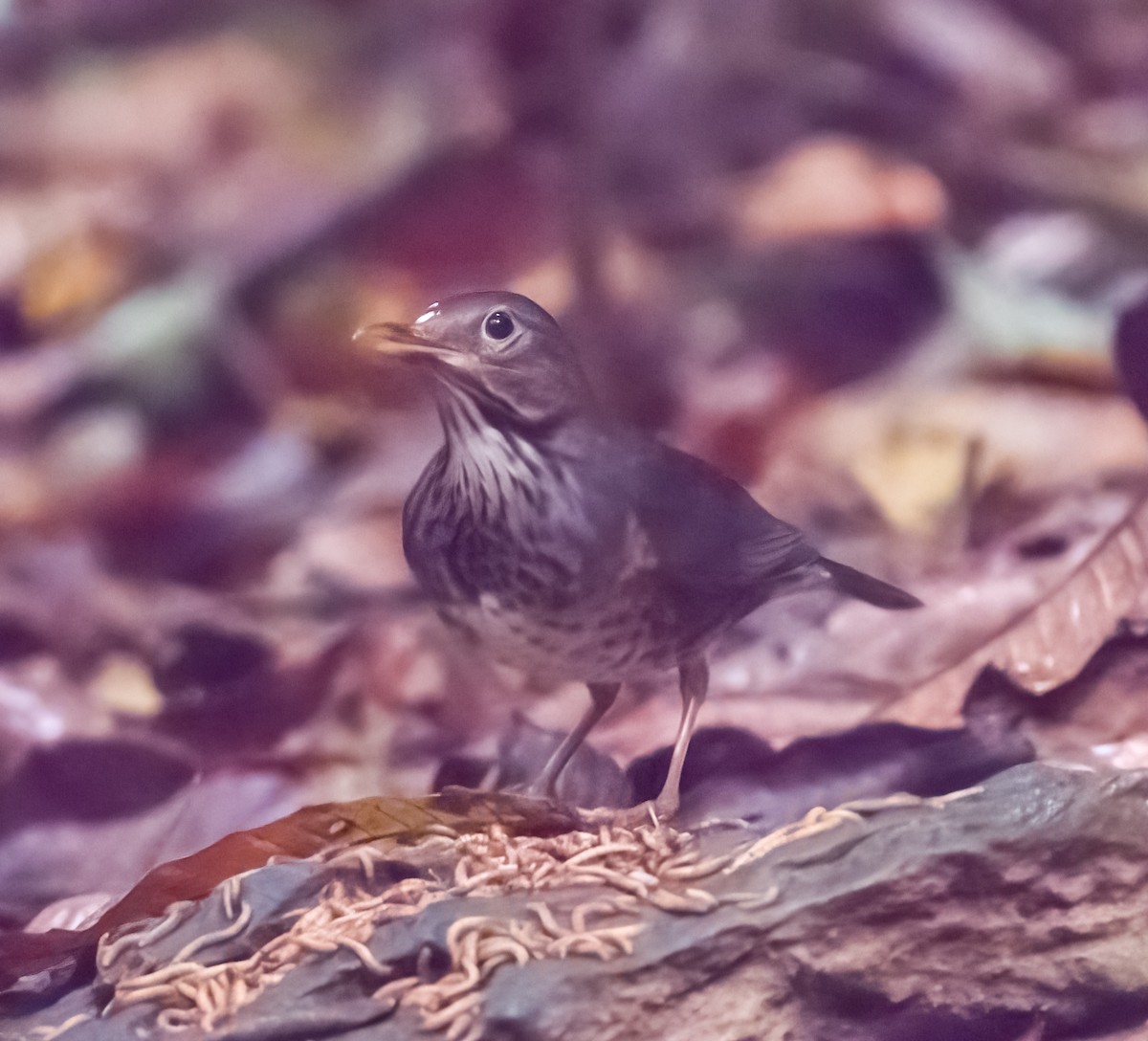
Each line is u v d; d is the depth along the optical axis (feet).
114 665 18.48
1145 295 18.83
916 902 17.61
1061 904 17.63
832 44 27.14
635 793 17.88
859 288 19.75
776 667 18.12
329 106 31.01
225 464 19.08
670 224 22.90
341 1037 17.56
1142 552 17.99
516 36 24.88
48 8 37.24
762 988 17.60
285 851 17.72
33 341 25.63
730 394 19.01
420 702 18.22
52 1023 17.62
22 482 19.39
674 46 24.79
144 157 32.89
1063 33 30.55
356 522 18.80
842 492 18.67
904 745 17.85
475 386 17.72
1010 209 23.11
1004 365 18.99
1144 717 17.90
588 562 17.71
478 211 23.08
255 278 22.74
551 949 17.57
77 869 18.02
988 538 18.43
